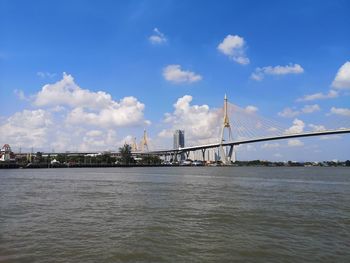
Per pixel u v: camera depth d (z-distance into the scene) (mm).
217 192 56312
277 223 28609
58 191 57531
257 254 19719
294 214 33062
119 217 31109
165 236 23703
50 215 32125
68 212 33969
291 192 57062
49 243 21766
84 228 26203
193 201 43250
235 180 94812
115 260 18547
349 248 20859
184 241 22406
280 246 21281
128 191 58031
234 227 26859
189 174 139625
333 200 45000
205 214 32875
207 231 25375
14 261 18312
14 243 21734
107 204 40156
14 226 26859
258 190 60812
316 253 19875
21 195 50469
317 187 69375
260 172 169875
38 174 134625
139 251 20125
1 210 35188
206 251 20234
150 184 76562
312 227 27016
